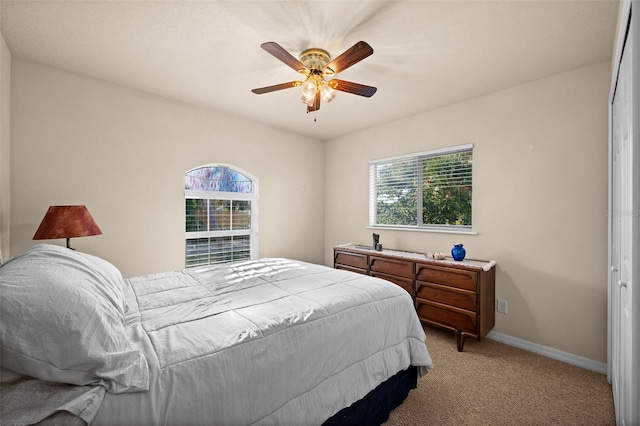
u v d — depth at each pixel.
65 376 0.86
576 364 2.36
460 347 2.61
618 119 1.73
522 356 2.51
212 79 2.61
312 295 1.75
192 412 0.96
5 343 0.81
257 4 1.66
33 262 1.14
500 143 2.80
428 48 2.09
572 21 1.78
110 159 2.69
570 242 2.42
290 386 1.23
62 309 0.92
